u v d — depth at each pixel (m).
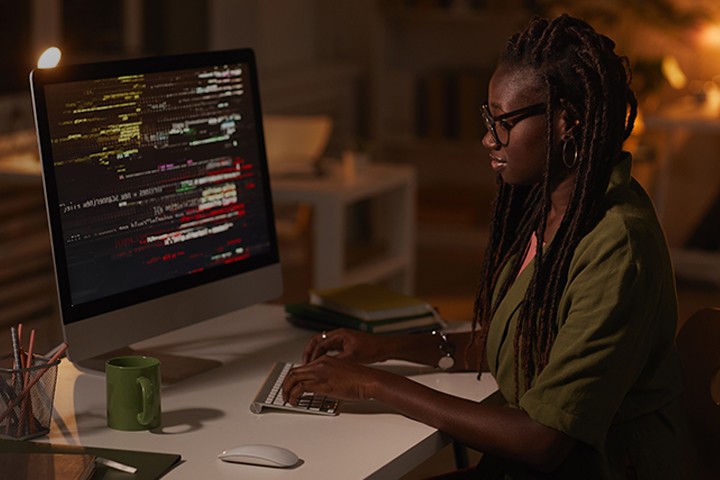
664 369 1.97
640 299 1.81
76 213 2.08
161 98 2.24
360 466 1.76
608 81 1.86
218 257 2.40
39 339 4.96
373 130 7.43
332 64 7.38
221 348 2.45
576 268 1.87
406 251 5.30
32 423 1.86
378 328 2.50
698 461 2.12
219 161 2.39
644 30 6.88
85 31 5.72
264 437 1.89
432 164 7.73
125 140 2.17
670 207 7.16
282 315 2.74
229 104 2.41
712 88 6.70
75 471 1.65
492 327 2.09
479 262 7.03
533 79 1.90
